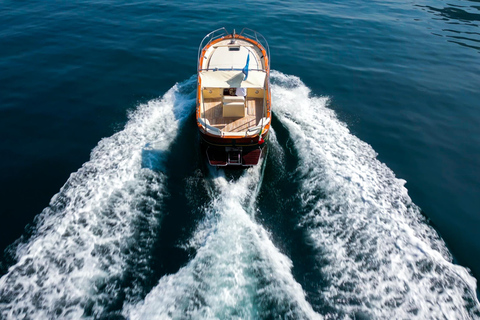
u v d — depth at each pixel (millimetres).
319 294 7605
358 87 15953
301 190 10164
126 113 13664
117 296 7434
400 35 21188
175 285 7613
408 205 9945
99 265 8000
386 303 7414
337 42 20016
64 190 10000
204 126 10195
